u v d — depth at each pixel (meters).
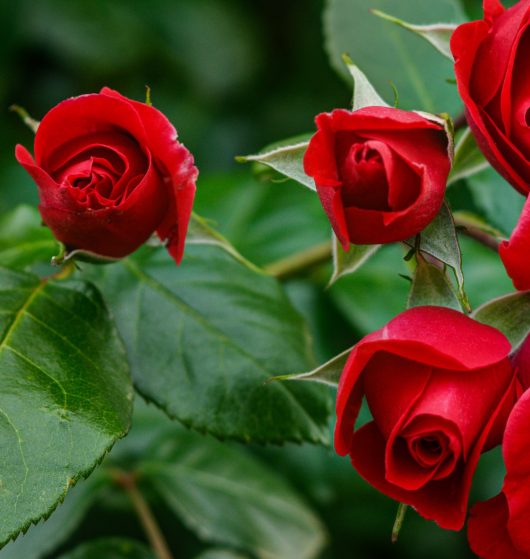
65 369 0.81
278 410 0.85
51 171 0.80
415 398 0.76
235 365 0.86
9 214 0.91
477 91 0.79
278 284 0.88
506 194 0.92
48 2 1.24
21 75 1.25
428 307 0.78
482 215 0.92
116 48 1.26
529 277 0.77
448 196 0.93
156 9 1.28
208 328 0.86
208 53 1.29
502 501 0.78
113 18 1.26
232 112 1.29
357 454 0.78
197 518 0.97
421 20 0.95
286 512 0.98
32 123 0.83
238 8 1.33
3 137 1.20
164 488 0.97
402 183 0.76
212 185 1.02
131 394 0.82
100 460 0.79
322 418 0.86
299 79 1.29
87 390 0.81
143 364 0.85
